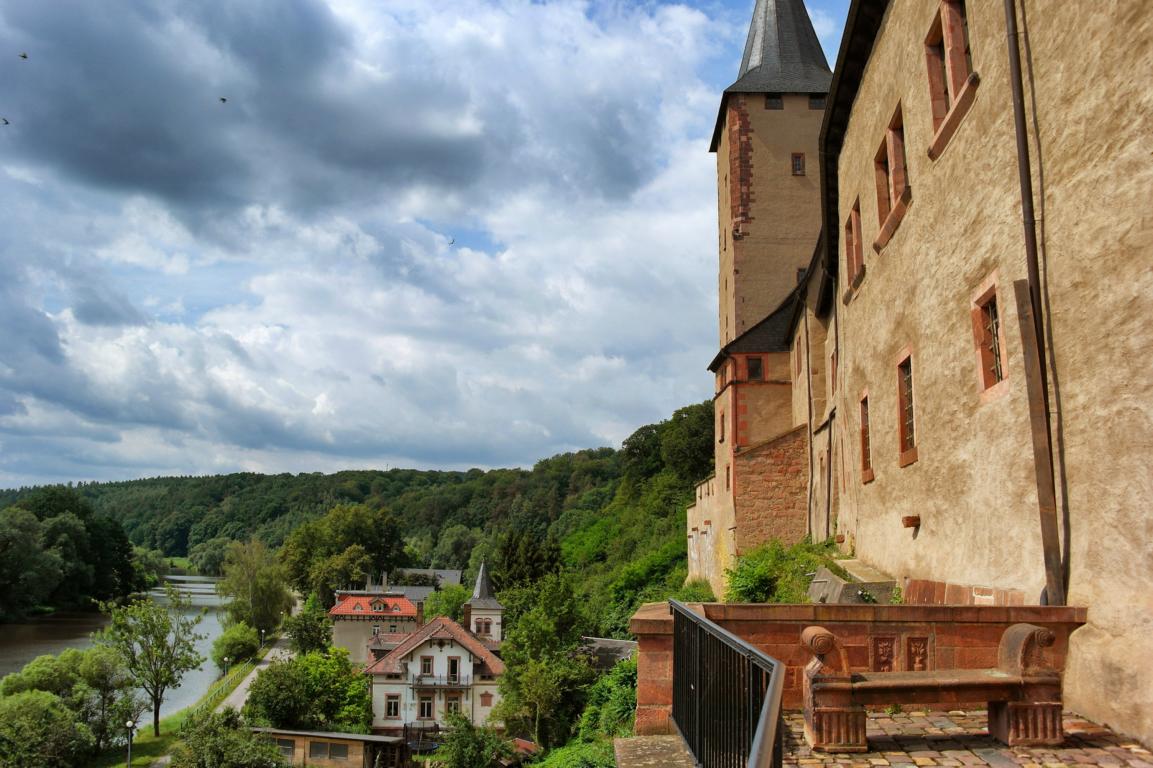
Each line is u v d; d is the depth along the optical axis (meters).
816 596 15.48
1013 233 9.15
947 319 11.25
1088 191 7.69
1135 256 6.98
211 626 91.94
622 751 7.53
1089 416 7.62
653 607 8.95
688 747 7.14
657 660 8.27
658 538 66.81
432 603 94.81
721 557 33.50
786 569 18.88
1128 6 7.10
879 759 6.44
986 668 7.66
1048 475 8.22
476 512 175.00
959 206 10.82
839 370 20.77
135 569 107.50
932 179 11.96
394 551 132.88
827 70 38.47
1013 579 8.98
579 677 45.81
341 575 114.12
